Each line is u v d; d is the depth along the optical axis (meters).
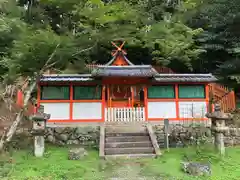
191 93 14.09
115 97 15.84
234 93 16.84
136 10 10.84
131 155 9.84
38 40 8.99
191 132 12.41
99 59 19.34
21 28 10.61
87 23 10.36
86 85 13.84
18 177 7.61
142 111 13.59
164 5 19.72
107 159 9.57
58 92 13.66
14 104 15.14
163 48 16.58
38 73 10.55
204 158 9.51
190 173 8.03
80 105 13.61
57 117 13.39
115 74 12.51
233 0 16.73
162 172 8.20
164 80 13.58
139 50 20.83
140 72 12.84
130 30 10.84
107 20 9.74
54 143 12.05
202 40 18.42
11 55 10.63
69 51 10.20
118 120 13.38
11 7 12.51
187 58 18.17
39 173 7.98
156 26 12.43
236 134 12.33
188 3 16.78
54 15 13.69
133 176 7.87
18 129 12.02
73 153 9.54
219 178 7.70
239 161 9.41
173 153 10.34
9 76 11.35
